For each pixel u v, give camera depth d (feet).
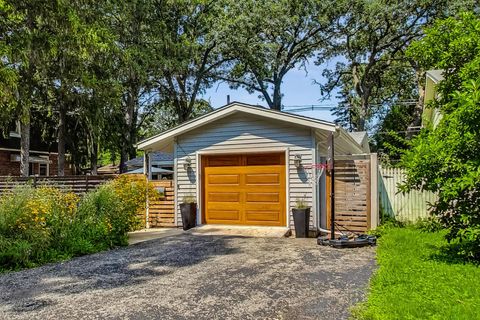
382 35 87.92
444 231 25.96
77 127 68.08
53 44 46.75
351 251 22.77
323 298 13.93
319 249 23.56
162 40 73.15
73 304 14.07
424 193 31.81
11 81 41.75
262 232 30.19
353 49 94.73
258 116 32.24
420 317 11.17
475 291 13.39
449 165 18.16
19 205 22.38
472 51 20.77
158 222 36.04
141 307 13.51
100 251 24.72
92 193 28.45
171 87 85.51
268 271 18.19
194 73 85.56
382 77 106.83
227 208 33.81
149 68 72.38
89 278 17.89
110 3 63.31
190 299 14.28
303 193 30.81
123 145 78.18
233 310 12.96
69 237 23.97
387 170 33.06
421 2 77.51
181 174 35.19
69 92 55.98
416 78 99.04
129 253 23.81
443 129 19.19
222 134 33.78
